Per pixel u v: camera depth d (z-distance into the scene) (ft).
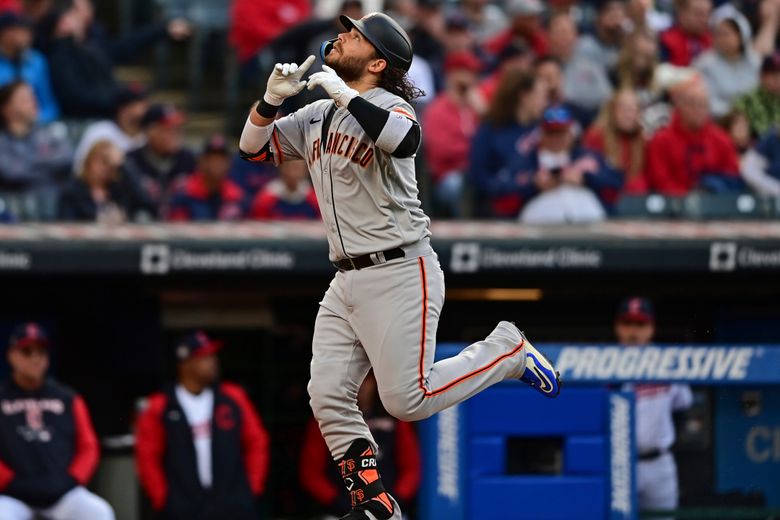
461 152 117.19
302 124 56.34
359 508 55.98
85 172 111.14
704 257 99.19
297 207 111.96
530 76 113.09
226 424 94.68
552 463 87.92
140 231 102.37
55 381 99.60
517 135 112.57
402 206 54.34
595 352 87.04
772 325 105.29
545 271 99.19
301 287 106.52
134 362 107.14
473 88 119.34
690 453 87.86
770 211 116.37
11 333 106.11
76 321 106.73
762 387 87.97
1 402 91.91
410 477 93.25
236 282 106.52
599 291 106.83
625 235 100.78
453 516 87.56
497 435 87.40
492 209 113.29
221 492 93.71
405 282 54.65
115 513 103.71
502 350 57.82
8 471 90.94
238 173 117.50
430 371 55.72
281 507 107.34
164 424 93.76
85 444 93.81
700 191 118.73
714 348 87.30
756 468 88.07
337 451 56.90
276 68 53.42
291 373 108.58
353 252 54.65
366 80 55.11
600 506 87.35
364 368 57.26
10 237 98.12
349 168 53.62
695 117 118.42
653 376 87.20
